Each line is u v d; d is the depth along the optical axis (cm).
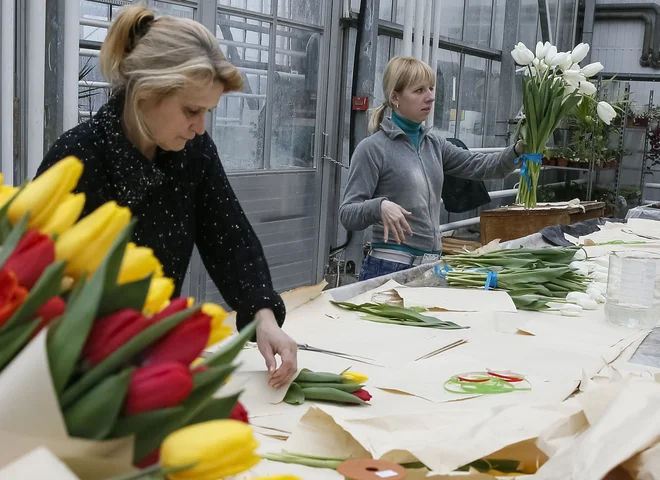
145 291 60
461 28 785
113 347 56
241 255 179
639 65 1092
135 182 157
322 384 165
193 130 153
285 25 543
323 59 582
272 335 167
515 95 903
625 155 1025
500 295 268
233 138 517
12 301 54
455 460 119
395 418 133
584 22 1091
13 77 336
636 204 1038
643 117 955
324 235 614
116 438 55
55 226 64
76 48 350
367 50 590
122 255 58
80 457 51
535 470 123
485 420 131
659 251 370
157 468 54
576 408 136
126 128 158
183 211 170
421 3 628
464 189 612
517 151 380
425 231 350
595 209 590
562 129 897
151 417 55
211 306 69
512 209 514
